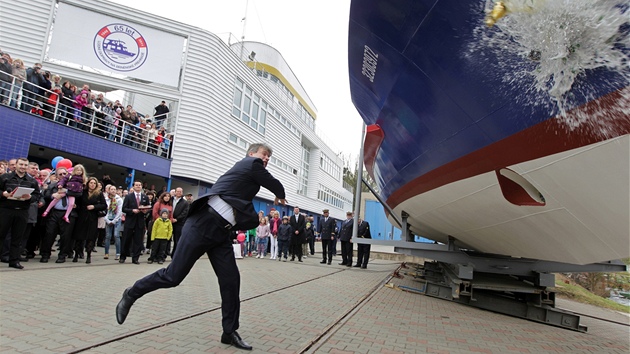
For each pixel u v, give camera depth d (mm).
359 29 4062
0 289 4215
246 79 19797
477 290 6461
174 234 8578
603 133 2477
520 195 3596
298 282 7043
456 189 4254
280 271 8727
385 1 3461
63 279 5145
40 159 14312
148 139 14906
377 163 6594
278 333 3428
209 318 3734
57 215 6645
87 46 14914
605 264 5703
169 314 3770
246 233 12500
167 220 8117
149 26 15656
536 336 4316
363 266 11289
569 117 2600
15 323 3064
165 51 15812
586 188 2877
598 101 2400
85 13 14938
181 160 15781
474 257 5914
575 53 2367
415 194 5414
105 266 6828
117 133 13977
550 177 3039
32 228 6887
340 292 6238
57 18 14617
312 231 16188
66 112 11914
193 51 16188
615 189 2705
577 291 10164
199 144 16062
